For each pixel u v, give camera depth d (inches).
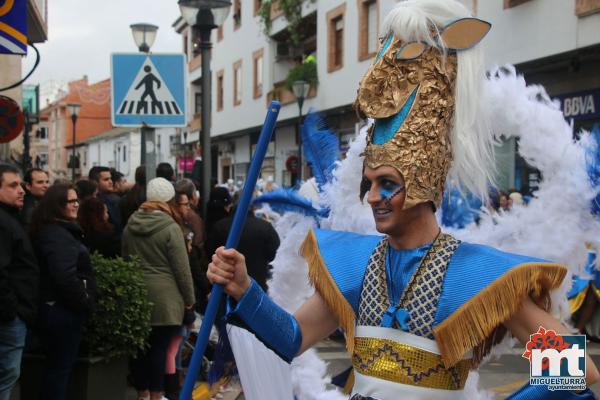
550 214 97.4
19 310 150.3
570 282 89.0
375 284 77.5
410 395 73.0
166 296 192.7
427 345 73.4
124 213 248.7
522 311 71.7
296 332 79.8
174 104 254.8
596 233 96.6
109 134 1729.8
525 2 446.3
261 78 939.3
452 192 96.4
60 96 2290.8
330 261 82.1
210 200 247.6
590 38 401.1
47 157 2431.1
